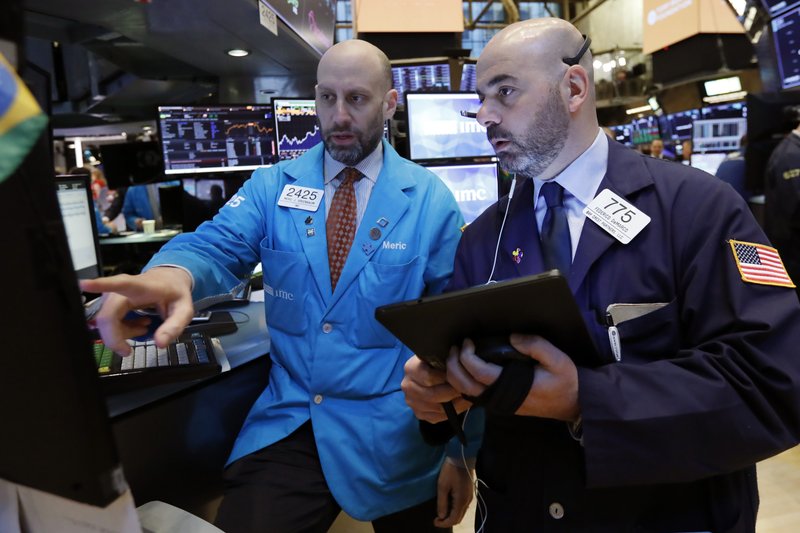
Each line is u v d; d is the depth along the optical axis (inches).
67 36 87.7
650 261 31.9
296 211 50.6
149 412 42.6
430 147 84.7
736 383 27.5
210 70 113.0
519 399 27.2
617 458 27.3
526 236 36.8
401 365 48.1
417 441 47.4
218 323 58.1
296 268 48.9
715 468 27.6
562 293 24.8
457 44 139.4
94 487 13.8
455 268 41.5
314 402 47.6
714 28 202.1
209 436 48.8
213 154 96.0
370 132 49.6
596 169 34.8
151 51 106.6
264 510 41.8
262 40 89.4
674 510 31.5
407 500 47.6
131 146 128.8
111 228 161.3
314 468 46.5
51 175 12.4
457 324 27.0
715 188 32.4
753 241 31.0
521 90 33.2
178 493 45.9
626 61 350.9
